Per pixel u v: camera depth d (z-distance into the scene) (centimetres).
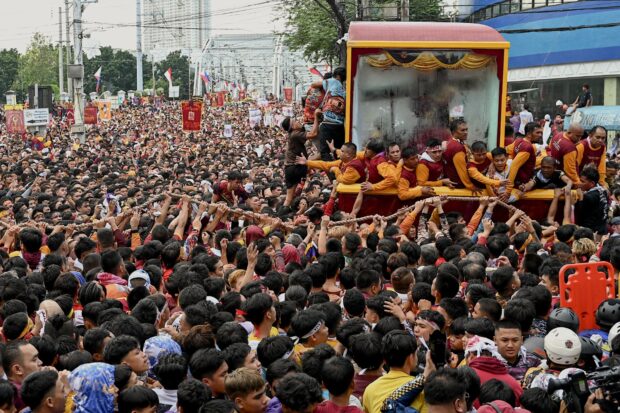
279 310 828
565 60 4166
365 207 1555
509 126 1750
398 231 1326
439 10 4575
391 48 1605
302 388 587
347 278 973
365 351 668
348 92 1625
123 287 1015
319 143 1827
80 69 4066
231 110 9356
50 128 6100
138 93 10269
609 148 3334
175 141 5581
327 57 4747
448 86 1625
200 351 680
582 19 4100
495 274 906
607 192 1512
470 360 691
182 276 971
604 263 873
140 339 774
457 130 1527
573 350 657
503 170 1515
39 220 1598
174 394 679
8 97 6756
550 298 826
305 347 760
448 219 1439
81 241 1236
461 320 752
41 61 11438
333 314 785
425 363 667
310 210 1455
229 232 1373
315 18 4391
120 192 2164
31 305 907
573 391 570
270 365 661
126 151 4469
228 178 1692
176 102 11300
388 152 1543
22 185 2758
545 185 1527
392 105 1630
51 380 629
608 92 4056
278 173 2958
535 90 4303
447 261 1056
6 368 695
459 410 554
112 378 648
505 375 666
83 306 920
